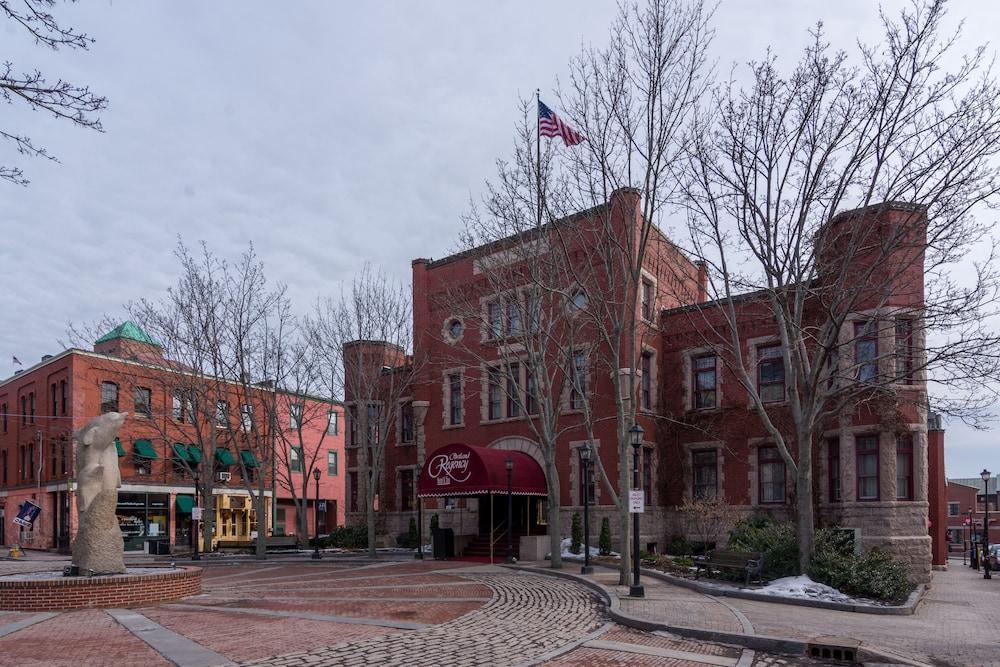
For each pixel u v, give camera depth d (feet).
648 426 100.63
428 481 95.71
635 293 63.87
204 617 45.60
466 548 100.37
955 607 61.72
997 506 279.90
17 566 101.76
